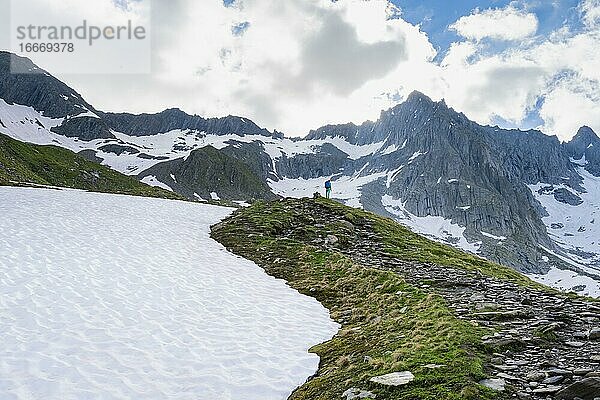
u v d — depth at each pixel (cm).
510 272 3822
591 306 1722
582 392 898
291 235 3812
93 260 2536
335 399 1073
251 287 2389
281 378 1315
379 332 1594
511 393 942
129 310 1845
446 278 2536
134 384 1248
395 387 1021
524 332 1375
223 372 1346
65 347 1444
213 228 4141
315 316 1972
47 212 3838
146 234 3481
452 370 1061
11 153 15638
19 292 1903
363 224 4509
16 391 1157
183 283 2322
